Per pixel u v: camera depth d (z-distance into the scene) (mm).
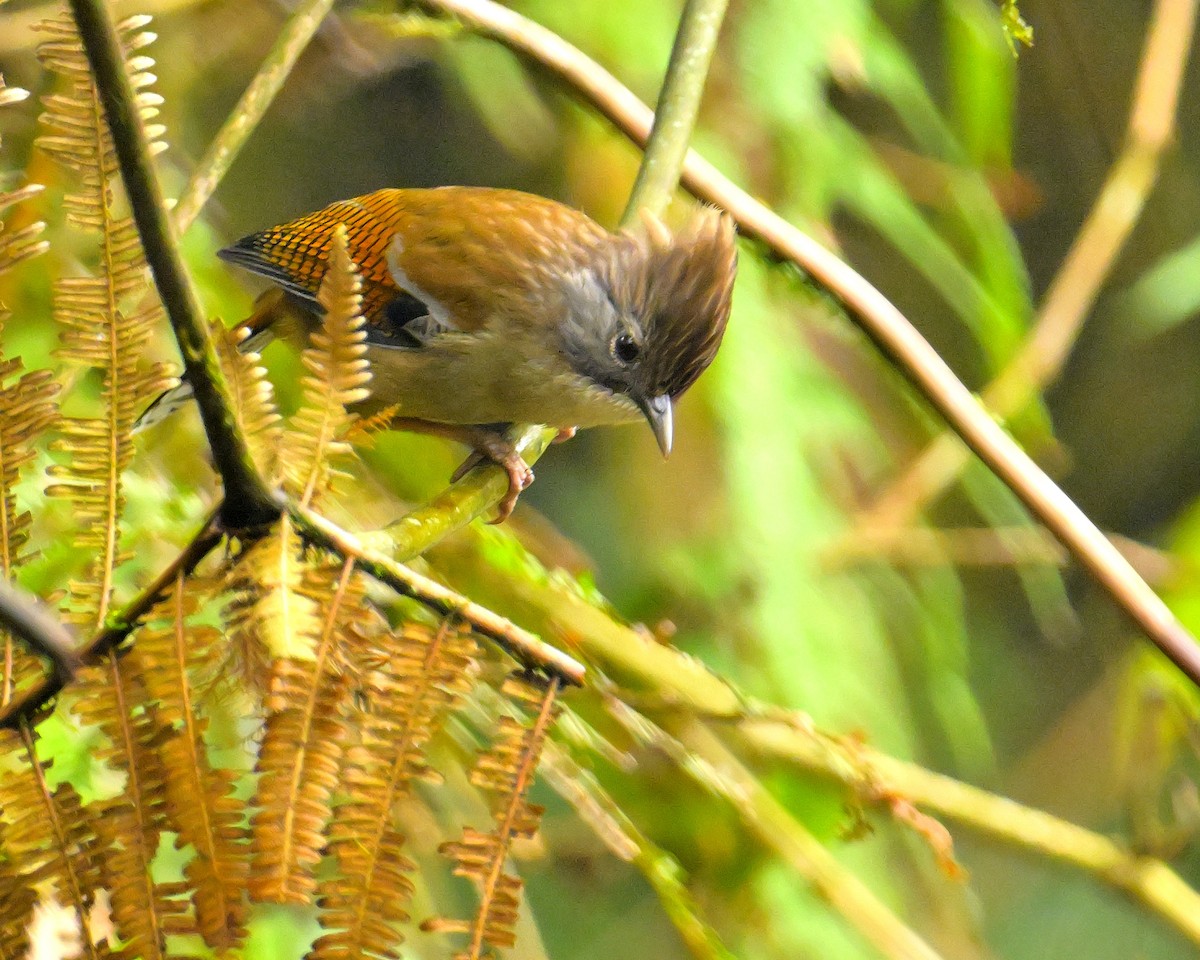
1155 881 8695
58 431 4109
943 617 9992
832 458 10086
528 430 8305
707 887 8438
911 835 8992
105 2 3109
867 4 10086
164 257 3338
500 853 3631
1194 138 13992
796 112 9641
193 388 3479
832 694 8883
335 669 3562
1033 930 11758
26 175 6922
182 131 10836
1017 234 14461
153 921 3547
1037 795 12695
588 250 7910
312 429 3760
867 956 8758
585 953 10430
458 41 9000
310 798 3477
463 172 14195
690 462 9945
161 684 3602
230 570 3668
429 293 7906
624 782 8070
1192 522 10141
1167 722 8539
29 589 5176
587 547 12609
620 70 9711
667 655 7426
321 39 11258
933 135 10492
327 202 14000
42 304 7039
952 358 13664
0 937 3529
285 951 5965
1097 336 14742
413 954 6660
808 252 7309
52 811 3592
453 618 3691
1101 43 13773
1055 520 6348
